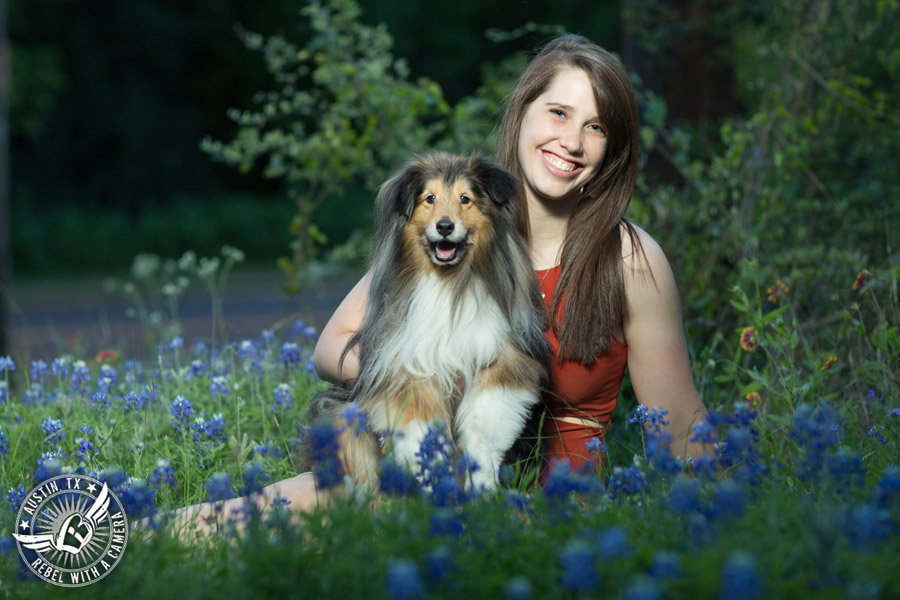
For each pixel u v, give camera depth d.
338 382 4.28
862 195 6.30
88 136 27.00
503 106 4.94
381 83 7.08
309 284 7.73
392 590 2.23
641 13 7.07
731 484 2.79
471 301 3.79
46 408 5.02
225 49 27.84
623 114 4.07
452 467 3.32
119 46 27.25
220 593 2.63
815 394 4.41
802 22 6.55
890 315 5.10
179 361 6.16
